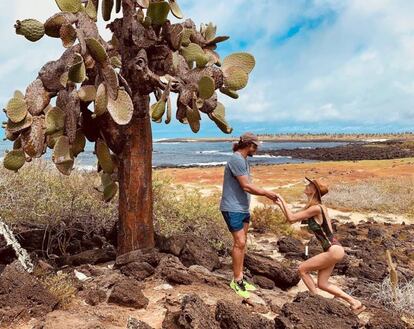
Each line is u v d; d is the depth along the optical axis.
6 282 4.71
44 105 5.94
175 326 4.35
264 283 6.46
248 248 9.16
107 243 7.60
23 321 4.48
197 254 6.64
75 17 5.68
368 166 29.73
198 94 6.26
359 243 10.43
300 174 25.08
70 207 7.57
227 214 5.79
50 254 7.00
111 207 8.01
